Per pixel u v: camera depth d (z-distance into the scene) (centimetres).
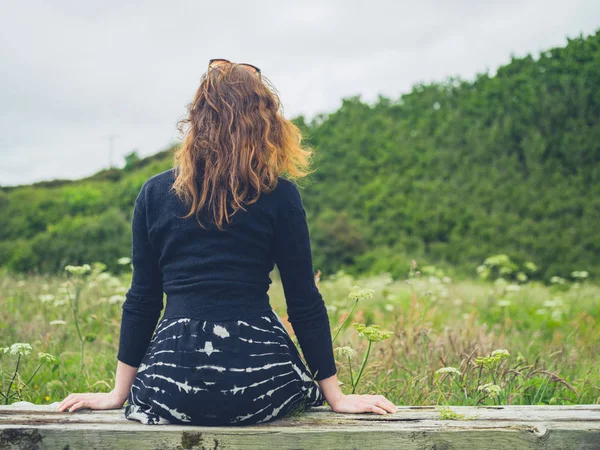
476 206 2736
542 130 2898
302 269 181
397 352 359
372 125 3634
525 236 2458
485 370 283
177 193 176
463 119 3297
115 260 2119
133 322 188
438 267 2320
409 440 171
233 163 173
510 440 171
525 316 664
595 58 2980
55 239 2212
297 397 182
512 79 3225
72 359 379
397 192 3033
